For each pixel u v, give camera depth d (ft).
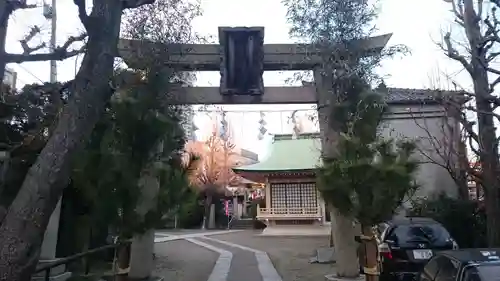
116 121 17.93
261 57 36.11
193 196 19.88
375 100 27.12
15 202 10.83
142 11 25.52
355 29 32.78
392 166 22.41
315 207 91.50
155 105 19.21
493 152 37.27
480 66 37.27
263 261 50.01
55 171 11.13
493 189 36.88
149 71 19.90
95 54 12.55
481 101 37.35
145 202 18.35
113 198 17.12
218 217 129.90
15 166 25.44
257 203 116.06
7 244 10.28
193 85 36.76
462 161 49.08
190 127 31.22
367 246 25.22
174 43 26.32
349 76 31.01
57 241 32.58
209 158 126.72
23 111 30.83
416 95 59.72
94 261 35.60
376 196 22.44
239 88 36.04
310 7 33.24
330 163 24.64
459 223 48.01
